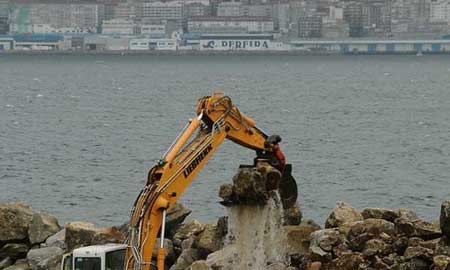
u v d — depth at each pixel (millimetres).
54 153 119500
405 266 46938
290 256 49188
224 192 47406
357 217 51875
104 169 104500
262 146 46750
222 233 51812
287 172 47062
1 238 55688
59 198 85562
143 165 108125
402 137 140375
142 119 173500
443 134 145500
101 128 155625
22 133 147250
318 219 74062
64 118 176375
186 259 51375
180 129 153000
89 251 43750
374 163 109625
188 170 44625
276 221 47625
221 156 109938
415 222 49188
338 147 125875
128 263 43562
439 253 47219
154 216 43719
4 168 105250
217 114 45750
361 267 47219
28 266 53844
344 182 94562
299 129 153250
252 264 47906
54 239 55031
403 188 91250
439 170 104688
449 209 47781
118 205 82000
